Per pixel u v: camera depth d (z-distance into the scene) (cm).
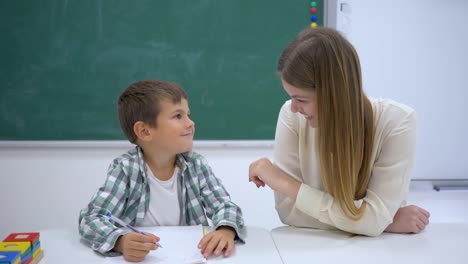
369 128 104
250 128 223
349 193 102
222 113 221
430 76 224
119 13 212
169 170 119
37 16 210
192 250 96
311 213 108
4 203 217
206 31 215
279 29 217
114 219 99
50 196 219
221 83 219
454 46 222
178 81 218
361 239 106
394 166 105
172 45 215
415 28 220
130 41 214
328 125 97
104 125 218
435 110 226
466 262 92
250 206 225
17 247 86
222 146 223
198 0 213
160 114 111
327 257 94
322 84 94
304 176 120
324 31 98
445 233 110
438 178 229
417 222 110
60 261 93
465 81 225
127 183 113
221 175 224
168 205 117
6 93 213
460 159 231
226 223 104
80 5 210
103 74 215
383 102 110
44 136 217
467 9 220
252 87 220
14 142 215
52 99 215
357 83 97
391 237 107
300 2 216
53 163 218
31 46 211
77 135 218
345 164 100
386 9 218
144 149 117
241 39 217
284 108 122
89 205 109
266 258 94
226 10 215
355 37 219
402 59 222
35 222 219
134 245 91
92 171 220
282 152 120
